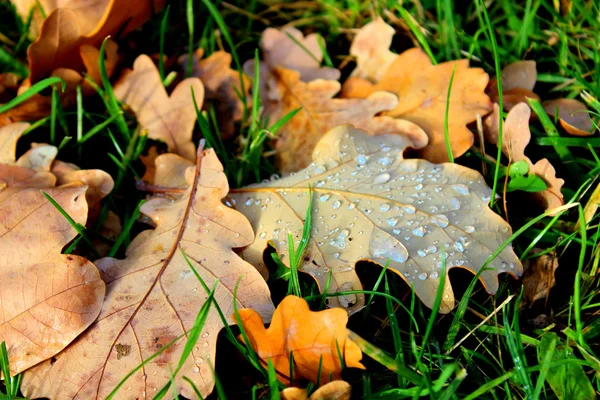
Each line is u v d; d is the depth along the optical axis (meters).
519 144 0.37
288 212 0.35
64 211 0.34
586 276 0.35
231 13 0.44
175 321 0.33
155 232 0.35
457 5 0.43
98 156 0.39
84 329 0.33
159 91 0.39
